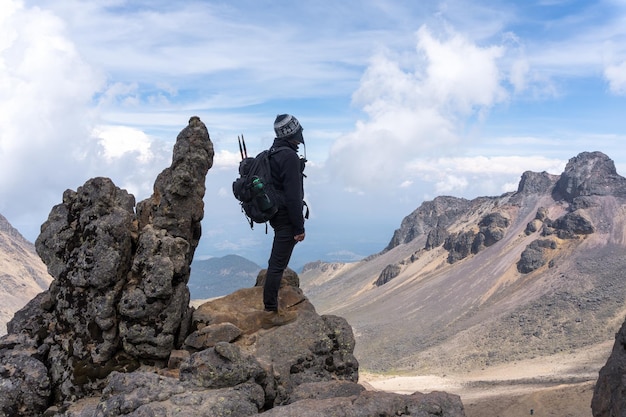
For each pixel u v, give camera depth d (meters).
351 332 10.54
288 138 9.30
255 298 11.16
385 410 6.26
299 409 6.30
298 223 9.41
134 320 9.73
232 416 6.57
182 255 10.30
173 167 10.86
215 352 7.28
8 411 9.05
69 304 9.95
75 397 9.40
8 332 10.55
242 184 9.16
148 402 6.46
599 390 6.04
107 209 10.38
